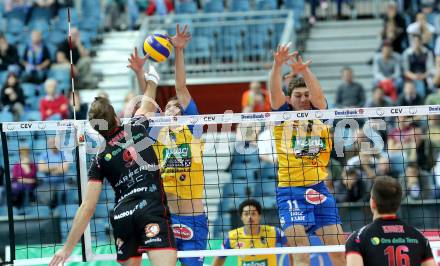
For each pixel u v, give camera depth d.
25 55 45.06
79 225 17.36
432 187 32.81
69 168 35.25
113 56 47.38
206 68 46.16
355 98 39.94
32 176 34.75
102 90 44.75
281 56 20.27
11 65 45.19
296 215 20.81
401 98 39.78
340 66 46.16
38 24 49.81
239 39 46.56
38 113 41.75
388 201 15.42
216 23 45.91
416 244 15.32
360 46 47.12
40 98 43.50
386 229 15.38
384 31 44.06
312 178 20.84
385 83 40.66
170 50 20.75
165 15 48.56
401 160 33.38
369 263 15.27
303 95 20.78
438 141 34.09
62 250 17.25
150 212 17.31
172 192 21.25
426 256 15.40
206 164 35.97
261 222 28.97
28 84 44.12
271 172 35.22
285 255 24.08
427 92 40.91
